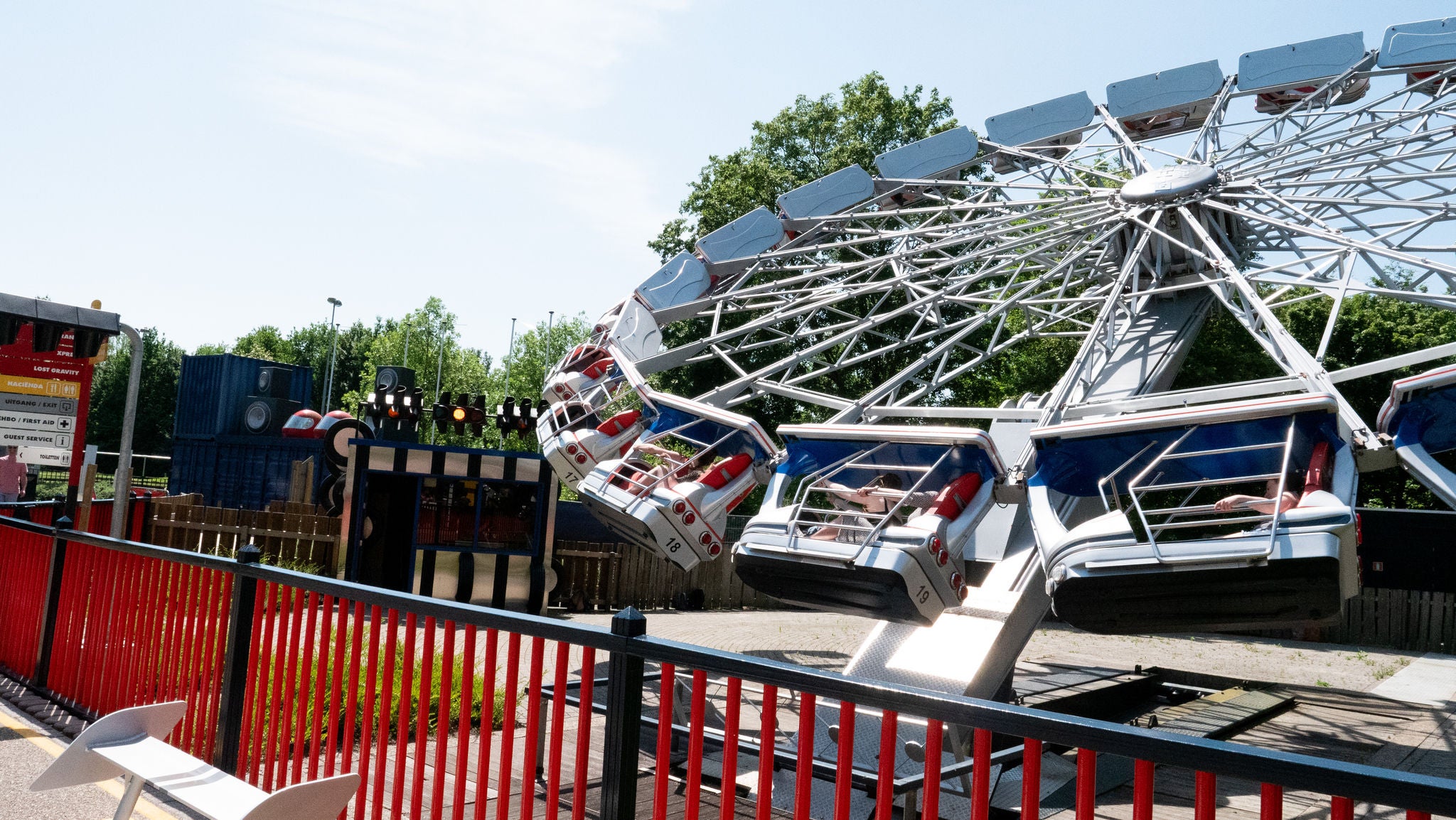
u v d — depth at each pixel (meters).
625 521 10.35
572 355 14.65
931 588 7.73
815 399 13.86
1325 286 11.42
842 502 9.45
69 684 6.75
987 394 36.47
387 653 4.00
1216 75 17.00
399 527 15.69
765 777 2.69
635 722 3.01
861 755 6.78
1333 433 7.14
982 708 2.24
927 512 8.08
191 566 5.48
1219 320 31.14
